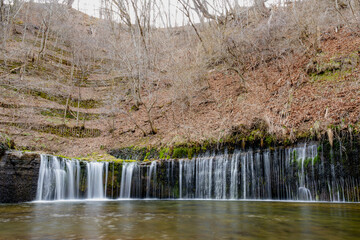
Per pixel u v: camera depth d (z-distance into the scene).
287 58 15.81
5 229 4.69
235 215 6.21
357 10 16.12
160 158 13.05
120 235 4.18
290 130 10.12
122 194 11.61
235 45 18.41
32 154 9.93
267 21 19.89
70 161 11.05
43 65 24.64
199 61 19.17
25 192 9.65
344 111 9.38
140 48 19.66
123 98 21.23
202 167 11.59
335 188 8.72
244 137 11.12
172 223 5.23
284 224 4.99
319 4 17.03
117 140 16.33
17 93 17.17
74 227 4.85
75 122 18.83
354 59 12.19
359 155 8.39
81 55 25.69
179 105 17.30
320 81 12.30
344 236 4.04
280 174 9.92
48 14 28.81
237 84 16.78
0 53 19.19
